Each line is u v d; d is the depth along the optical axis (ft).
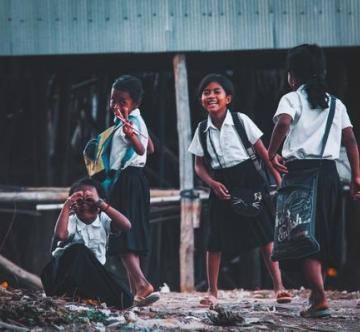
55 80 123.95
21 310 41.55
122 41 101.04
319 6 100.27
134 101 56.13
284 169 47.47
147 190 56.13
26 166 122.21
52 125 126.82
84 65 115.55
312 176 46.70
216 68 116.88
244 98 117.70
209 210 58.95
